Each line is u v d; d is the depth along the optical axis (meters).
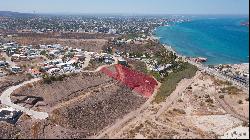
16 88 192.00
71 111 170.00
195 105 179.50
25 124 152.38
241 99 180.25
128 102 198.00
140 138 137.75
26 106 173.25
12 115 156.00
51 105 177.25
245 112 164.38
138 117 170.25
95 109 179.38
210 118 159.75
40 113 165.12
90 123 166.25
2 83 198.88
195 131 144.38
